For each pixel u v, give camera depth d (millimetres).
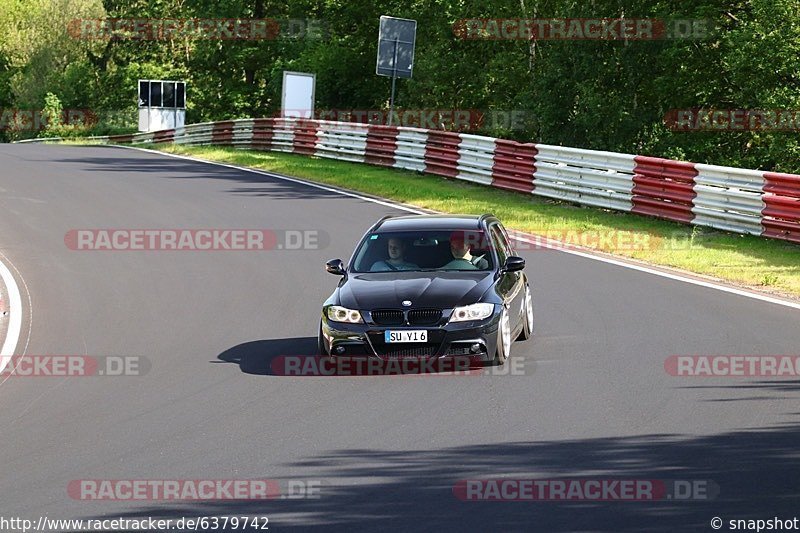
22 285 32906
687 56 72938
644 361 22344
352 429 17984
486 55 99188
